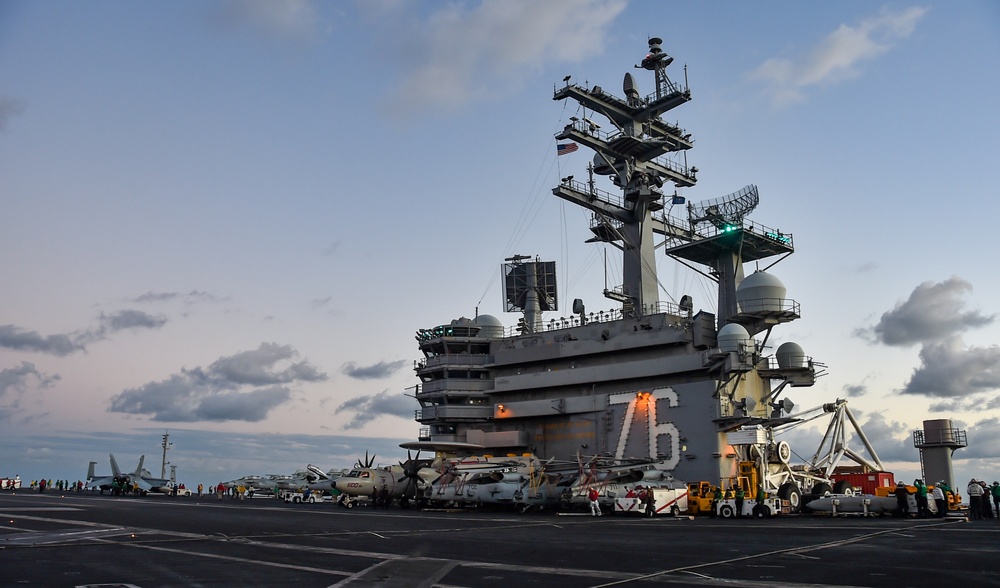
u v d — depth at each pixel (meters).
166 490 95.94
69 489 119.88
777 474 51.34
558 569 20.14
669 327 62.38
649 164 70.69
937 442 60.31
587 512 51.91
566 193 66.44
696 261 69.38
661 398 60.72
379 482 60.62
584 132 66.69
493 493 52.47
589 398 65.06
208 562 21.75
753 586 17.02
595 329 67.56
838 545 25.84
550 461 56.56
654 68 67.44
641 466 49.38
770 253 68.19
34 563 21.22
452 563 21.44
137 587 17.02
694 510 47.59
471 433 69.00
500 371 73.75
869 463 59.31
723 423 56.69
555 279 80.38
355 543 27.38
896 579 17.72
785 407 61.47
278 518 41.69
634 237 68.81
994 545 25.45
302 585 17.44
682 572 19.39
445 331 75.06
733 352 56.81
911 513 44.41
